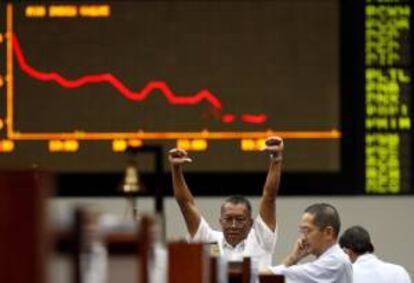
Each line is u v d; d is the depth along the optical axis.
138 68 17.62
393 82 17.72
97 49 17.62
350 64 17.62
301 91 17.61
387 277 13.77
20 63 17.56
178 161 11.77
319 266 11.84
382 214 17.62
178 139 17.53
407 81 17.77
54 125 17.58
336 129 17.61
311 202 17.55
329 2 17.61
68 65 17.62
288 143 17.58
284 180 17.55
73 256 3.79
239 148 17.53
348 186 17.59
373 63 17.70
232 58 17.62
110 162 17.55
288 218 17.48
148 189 17.42
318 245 12.03
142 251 4.41
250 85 17.58
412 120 17.77
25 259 3.55
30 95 17.56
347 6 17.59
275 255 17.45
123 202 17.45
